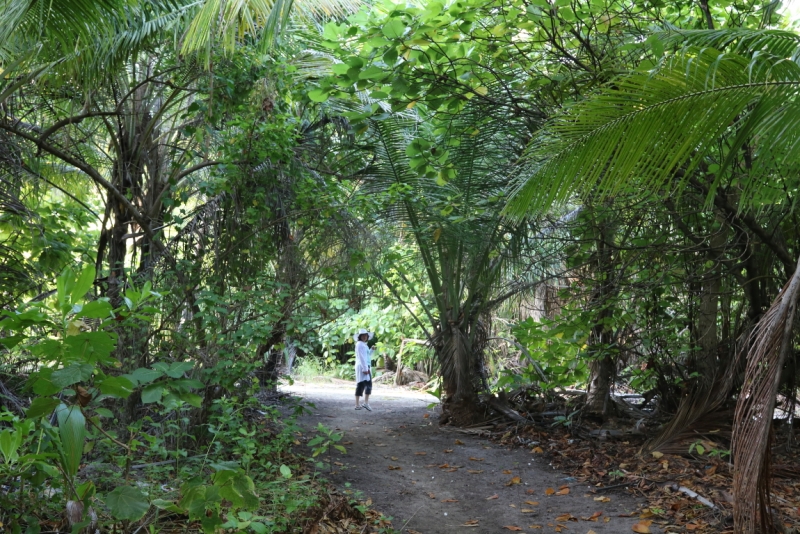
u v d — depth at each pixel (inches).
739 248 310.0
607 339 371.9
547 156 149.8
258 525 156.6
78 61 269.6
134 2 252.7
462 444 346.9
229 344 273.1
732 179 244.1
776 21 281.1
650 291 328.5
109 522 148.1
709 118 136.8
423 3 283.4
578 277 365.4
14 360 241.8
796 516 211.2
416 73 246.4
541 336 361.4
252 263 327.6
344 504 222.2
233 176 310.5
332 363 789.9
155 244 313.4
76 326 124.8
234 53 296.4
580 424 357.7
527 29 251.4
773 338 130.6
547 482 279.7
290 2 242.4
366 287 378.9
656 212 308.7
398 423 400.5
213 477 138.6
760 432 127.9
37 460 139.4
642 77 137.9
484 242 387.5
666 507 234.1
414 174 394.3
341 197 345.7
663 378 364.5
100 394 140.6
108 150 371.6
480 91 279.9
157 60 338.6
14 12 212.5
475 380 412.5
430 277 414.0
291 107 369.1
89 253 348.2
